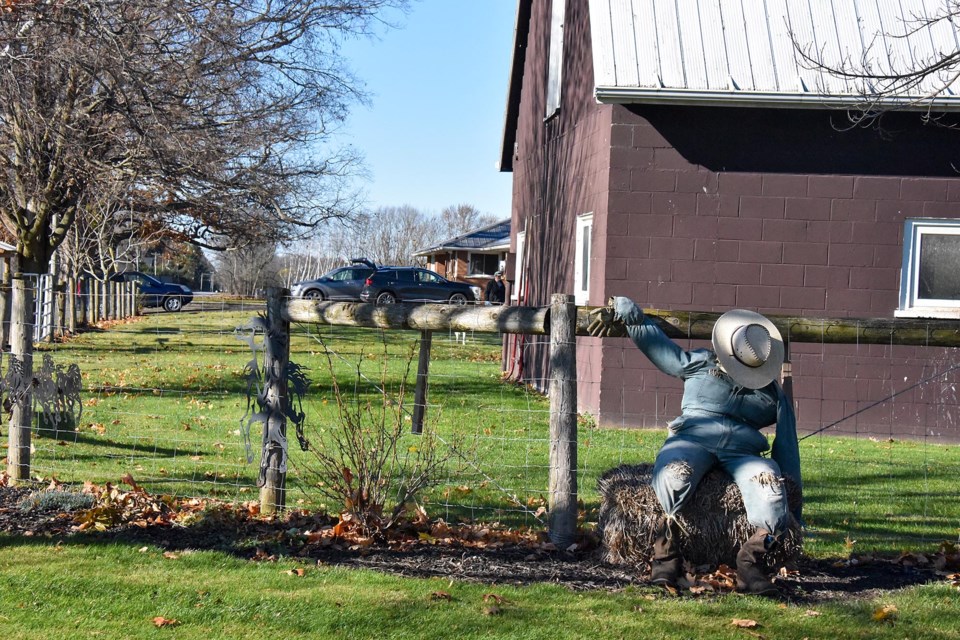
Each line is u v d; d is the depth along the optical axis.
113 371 16.44
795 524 5.46
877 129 11.84
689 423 5.68
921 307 11.92
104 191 21.83
